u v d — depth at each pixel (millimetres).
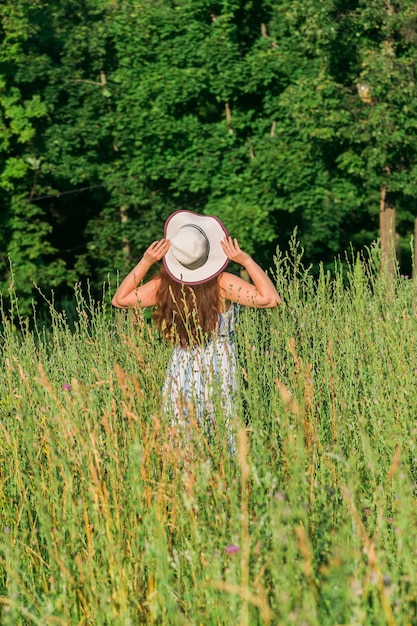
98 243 24062
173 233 4934
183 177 23484
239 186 23516
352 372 5070
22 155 23609
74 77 23391
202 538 3178
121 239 24000
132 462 3383
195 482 3500
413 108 21766
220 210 23250
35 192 24453
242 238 23016
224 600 2844
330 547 3125
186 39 22891
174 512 3523
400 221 30234
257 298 4746
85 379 5219
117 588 3033
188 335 4676
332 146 23062
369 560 2801
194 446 3836
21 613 3135
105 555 3168
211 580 2955
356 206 24531
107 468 3715
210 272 4758
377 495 3227
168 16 22734
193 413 4020
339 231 27047
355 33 22359
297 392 4621
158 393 4402
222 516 3172
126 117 23141
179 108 23766
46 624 2971
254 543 3053
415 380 4461
